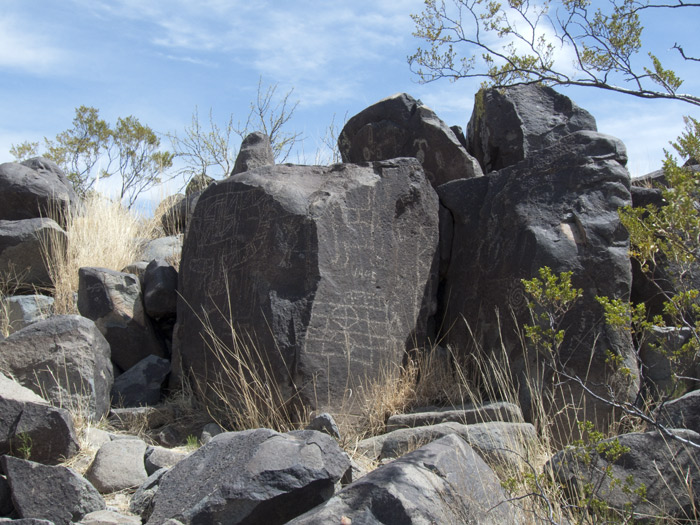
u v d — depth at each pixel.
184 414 5.39
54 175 7.70
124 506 3.88
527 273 5.16
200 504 3.37
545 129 6.69
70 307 6.55
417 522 2.97
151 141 11.40
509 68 4.89
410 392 5.27
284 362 4.98
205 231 5.79
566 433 4.73
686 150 3.34
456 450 3.51
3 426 4.25
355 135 7.22
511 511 3.35
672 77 4.17
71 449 4.31
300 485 3.37
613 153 5.39
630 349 4.81
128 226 7.99
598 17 4.54
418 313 5.65
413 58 5.12
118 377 5.82
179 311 5.92
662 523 3.44
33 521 3.50
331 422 4.63
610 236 5.07
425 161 6.73
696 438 3.67
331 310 5.12
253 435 3.73
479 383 5.34
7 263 6.71
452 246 5.99
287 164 5.84
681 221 3.17
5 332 6.28
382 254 5.47
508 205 5.55
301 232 5.20
